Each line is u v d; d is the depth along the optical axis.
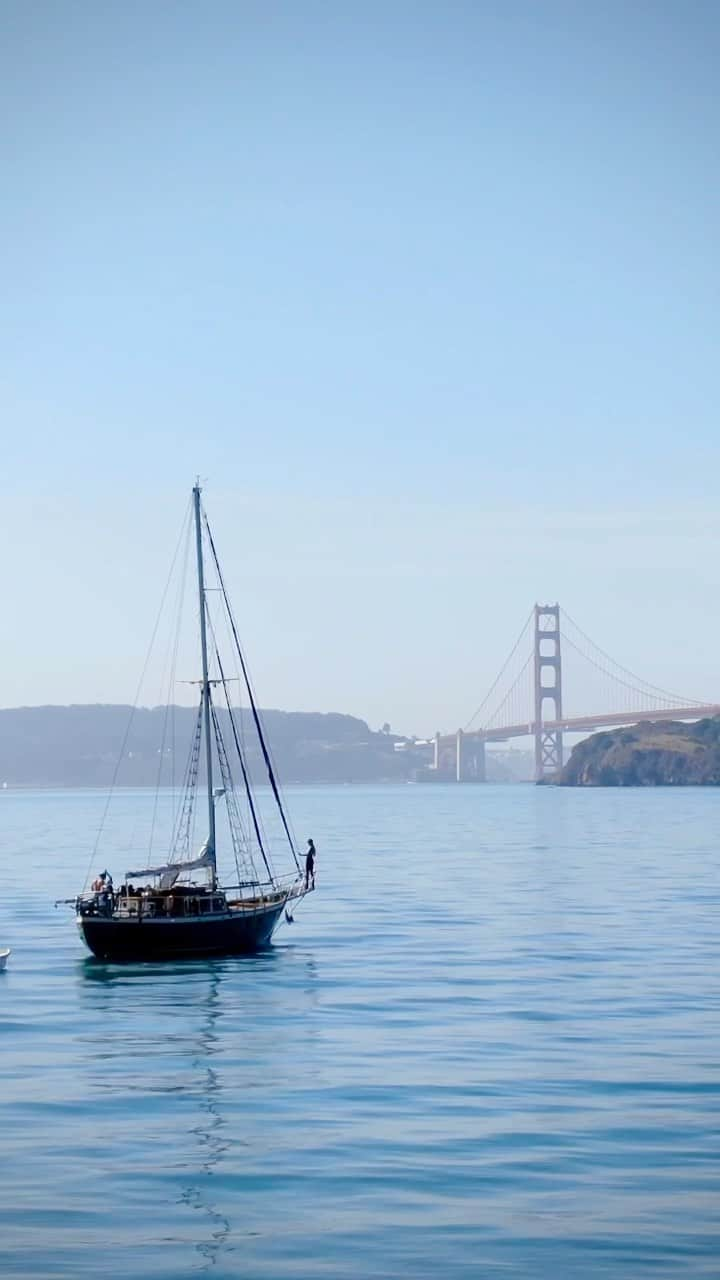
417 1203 31.83
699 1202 31.77
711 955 69.25
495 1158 34.91
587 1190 32.56
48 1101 40.72
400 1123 38.09
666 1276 27.94
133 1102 40.59
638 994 57.81
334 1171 34.00
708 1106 39.47
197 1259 28.84
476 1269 28.33
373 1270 28.33
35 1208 31.62
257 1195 32.41
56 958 71.56
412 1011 54.88
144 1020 53.84
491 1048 47.47
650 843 174.12
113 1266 28.50
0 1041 49.88
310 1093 41.50
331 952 72.56
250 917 72.69
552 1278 27.89
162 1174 33.84
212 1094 41.50
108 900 70.75
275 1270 28.34
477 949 72.75
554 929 81.12
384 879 119.38
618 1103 39.84
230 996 59.38
